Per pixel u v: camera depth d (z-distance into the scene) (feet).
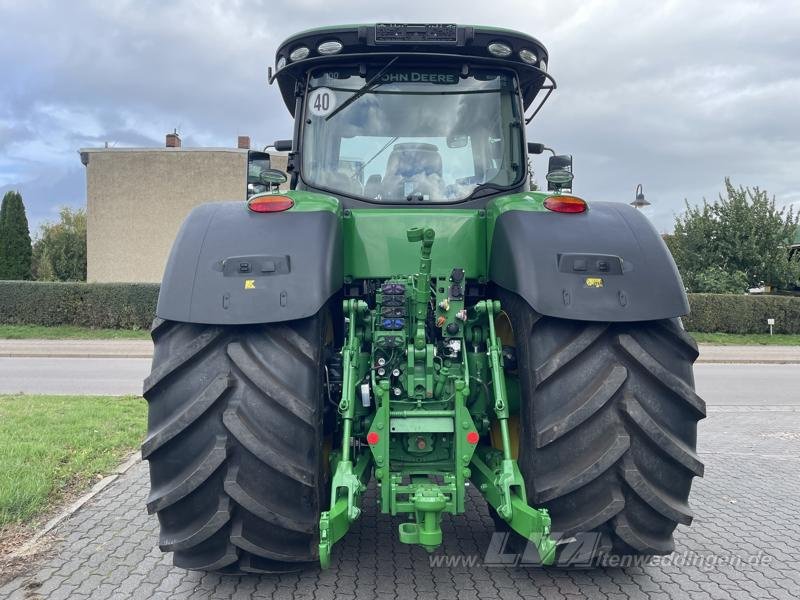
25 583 10.52
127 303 65.21
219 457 8.61
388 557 11.66
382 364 9.89
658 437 8.87
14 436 19.49
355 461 10.16
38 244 162.20
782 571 11.37
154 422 9.02
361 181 12.17
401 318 9.89
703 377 43.47
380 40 11.85
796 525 13.87
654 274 9.45
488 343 10.41
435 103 12.33
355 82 12.33
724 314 67.31
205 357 9.04
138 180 107.96
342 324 11.58
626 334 9.27
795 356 54.75
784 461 19.92
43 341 59.16
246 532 8.89
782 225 78.95
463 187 12.17
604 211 10.50
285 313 8.87
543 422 9.06
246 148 112.57
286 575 10.85
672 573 11.19
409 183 12.14
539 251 9.51
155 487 8.97
